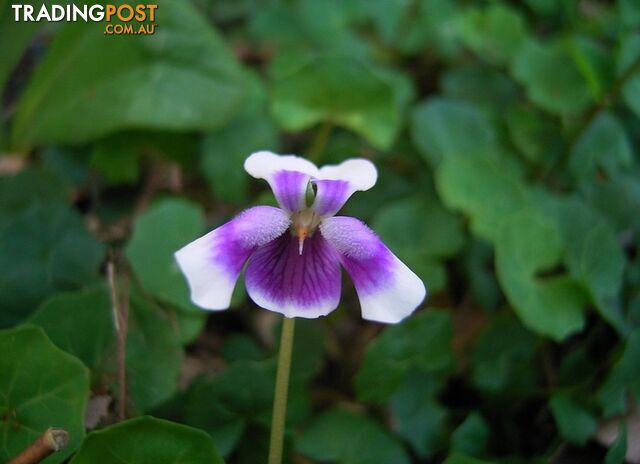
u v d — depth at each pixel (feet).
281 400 0.27
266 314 0.35
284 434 0.29
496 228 0.33
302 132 0.40
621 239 0.35
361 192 0.36
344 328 0.35
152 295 0.30
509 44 0.41
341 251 0.25
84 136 0.35
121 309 0.29
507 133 0.38
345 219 0.25
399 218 0.34
